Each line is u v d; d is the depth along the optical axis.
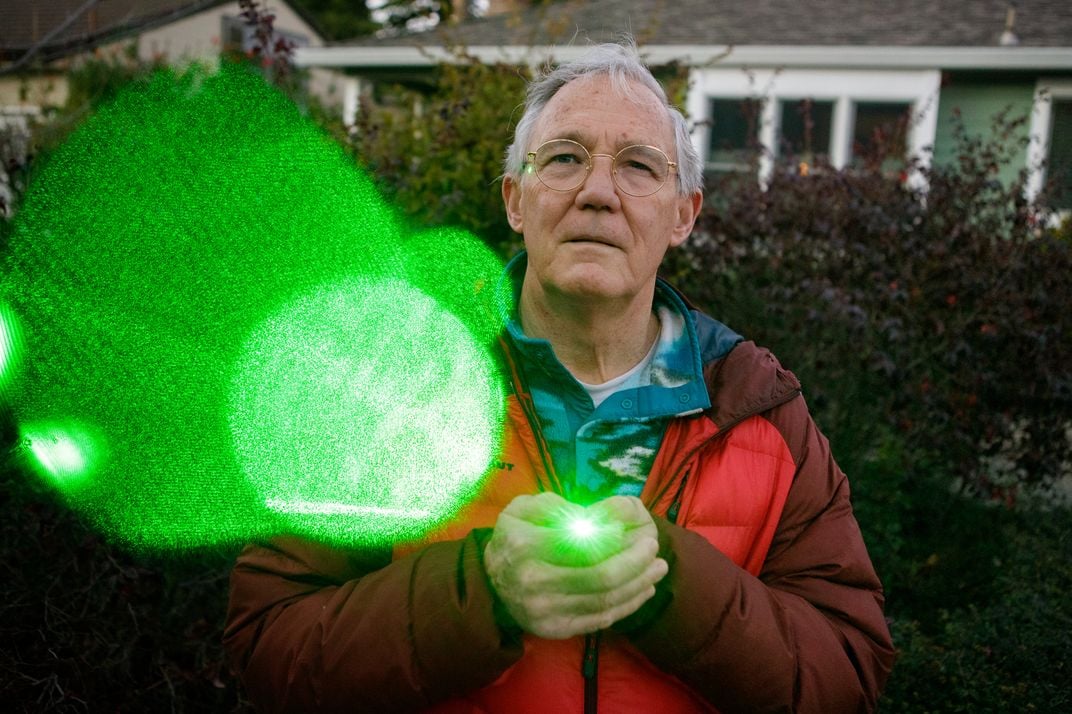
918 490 4.28
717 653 1.36
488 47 11.02
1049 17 11.46
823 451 1.66
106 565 2.62
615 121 1.59
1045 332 4.18
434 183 4.11
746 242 4.40
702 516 1.54
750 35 11.59
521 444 1.58
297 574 1.53
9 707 2.50
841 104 11.09
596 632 1.46
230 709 2.81
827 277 4.33
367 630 1.36
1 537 2.62
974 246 4.36
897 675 3.08
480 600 1.32
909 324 4.29
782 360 4.02
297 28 19.08
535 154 1.61
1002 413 4.28
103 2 4.02
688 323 1.69
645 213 1.58
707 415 1.60
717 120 11.48
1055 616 3.41
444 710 1.47
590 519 1.26
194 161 3.04
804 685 1.41
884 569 3.75
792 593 1.54
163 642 2.75
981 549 3.97
